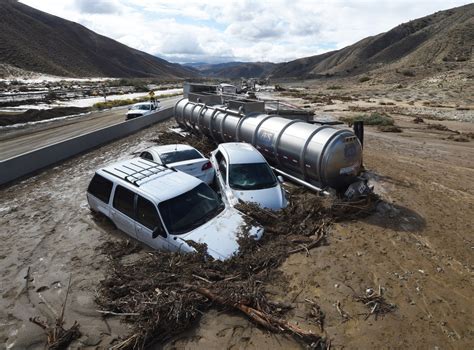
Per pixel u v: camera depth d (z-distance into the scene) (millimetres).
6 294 6965
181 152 12281
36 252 8539
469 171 15148
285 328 5637
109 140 21641
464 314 6102
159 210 7840
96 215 10242
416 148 19859
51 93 53469
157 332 5688
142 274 6984
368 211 10305
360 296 6523
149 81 148375
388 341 5473
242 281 6766
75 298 6758
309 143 11336
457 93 50312
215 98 20594
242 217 8500
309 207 9852
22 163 14812
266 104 19547
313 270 7371
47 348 5566
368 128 26812
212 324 5906
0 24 137125
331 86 97000
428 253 8164
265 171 10750
